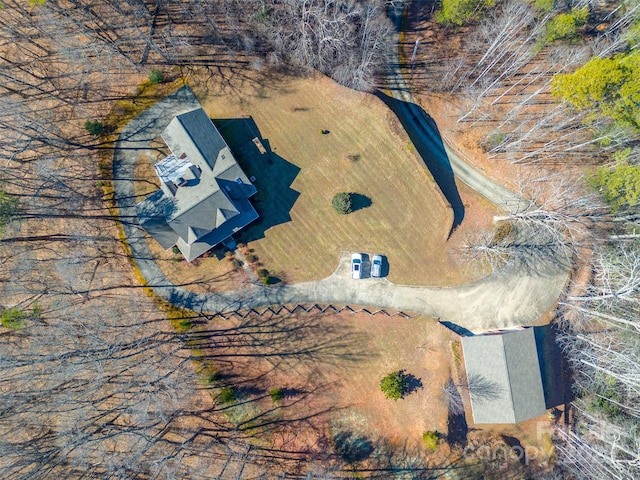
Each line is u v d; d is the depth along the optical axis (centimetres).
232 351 4756
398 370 4819
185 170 4462
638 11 4831
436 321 4912
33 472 4259
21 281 4600
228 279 4825
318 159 4994
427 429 4725
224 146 4588
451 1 4800
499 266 5069
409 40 5534
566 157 5297
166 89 4944
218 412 4650
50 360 4478
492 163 5303
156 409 4569
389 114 5088
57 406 4491
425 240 5016
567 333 5000
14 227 4622
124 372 4609
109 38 4928
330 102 5053
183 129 4422
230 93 4988
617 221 5041
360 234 4953
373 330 4866
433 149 5334
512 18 4688
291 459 4641
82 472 4428
